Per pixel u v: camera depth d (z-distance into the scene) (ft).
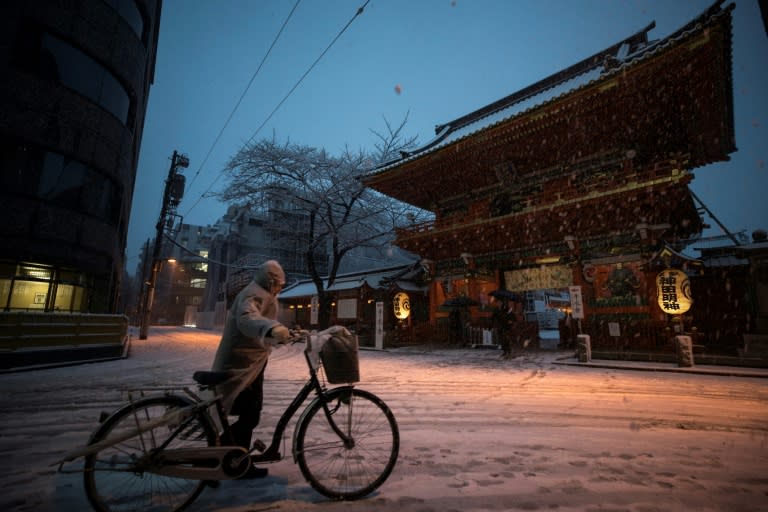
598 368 31.71
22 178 39.99
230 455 7.07
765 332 35.17
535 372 29.01
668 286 35.94
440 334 61.52
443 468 8.92
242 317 7.48
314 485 7.13
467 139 53.06
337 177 74.84
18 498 7.21
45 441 11.03
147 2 56.34
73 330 31.07
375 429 10.98
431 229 63.26
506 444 10.87
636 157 46.73
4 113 38.47
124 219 67.72
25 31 40.63
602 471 8.81
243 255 136.15
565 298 114.42
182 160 74.23
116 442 6.26
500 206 58.54
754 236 39.45
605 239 45.91
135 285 244.63
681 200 39.52
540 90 64.95
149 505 6.82
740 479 8.38
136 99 55.83
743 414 14.85
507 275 57.31
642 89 39.50
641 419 14.02
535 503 7.08
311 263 74.54
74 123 44.27
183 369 28.17
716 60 34.94
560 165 52.75
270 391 20.06
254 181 73.72
